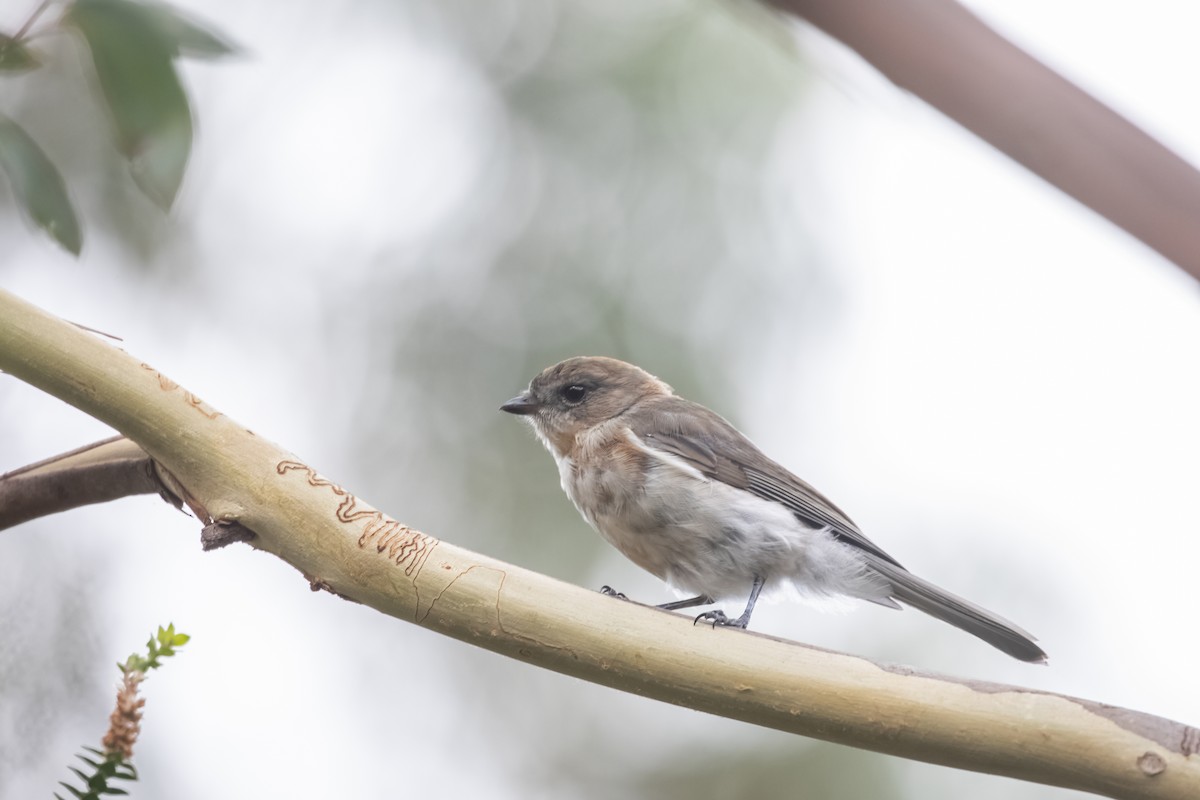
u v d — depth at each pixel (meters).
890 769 12.94
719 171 13.89
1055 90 2.14
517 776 13.16
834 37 2.20
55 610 8.23
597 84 14.16
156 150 5.86
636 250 13.78
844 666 5.37
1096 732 4.96
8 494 5.81
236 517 5.45
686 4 14.31
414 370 13.85
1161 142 2.15
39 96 13.00
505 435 13.80
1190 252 2.11
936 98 2.17
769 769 13.16
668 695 5.54
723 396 13.25
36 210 6.12
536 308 13.77
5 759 7.52
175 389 5.47
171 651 4.51
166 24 5.82
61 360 5.34
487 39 14.23
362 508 5.57
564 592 5.60
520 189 14.05
